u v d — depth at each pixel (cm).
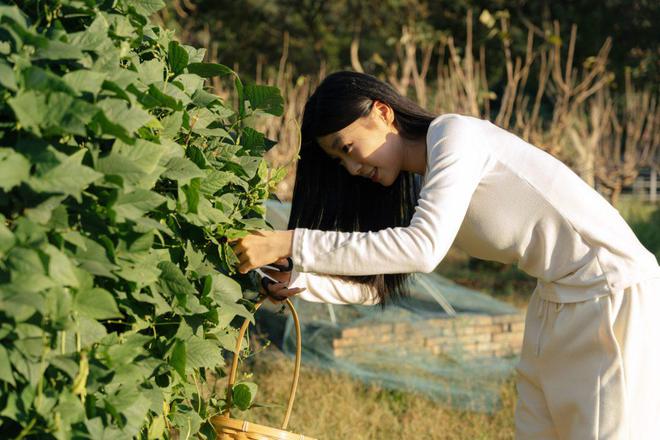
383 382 493
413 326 577
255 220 195
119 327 157
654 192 1695
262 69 1627
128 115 136
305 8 1622
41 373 126
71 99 126
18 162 122
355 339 548
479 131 213
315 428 409
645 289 208
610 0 1580
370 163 218
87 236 137
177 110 152
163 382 165
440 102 1073
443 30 1534
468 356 573
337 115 214
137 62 161
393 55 1541
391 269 192
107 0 158
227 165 184
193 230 170
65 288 128
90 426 134
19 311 118
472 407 463
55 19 146
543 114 1561
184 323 163
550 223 211
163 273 155
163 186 161
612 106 1388
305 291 229
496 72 1599
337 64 1630
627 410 204
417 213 197
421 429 427
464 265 994
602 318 207
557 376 217
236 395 192
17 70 126
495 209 212
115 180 133
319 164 238
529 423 229
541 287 221
